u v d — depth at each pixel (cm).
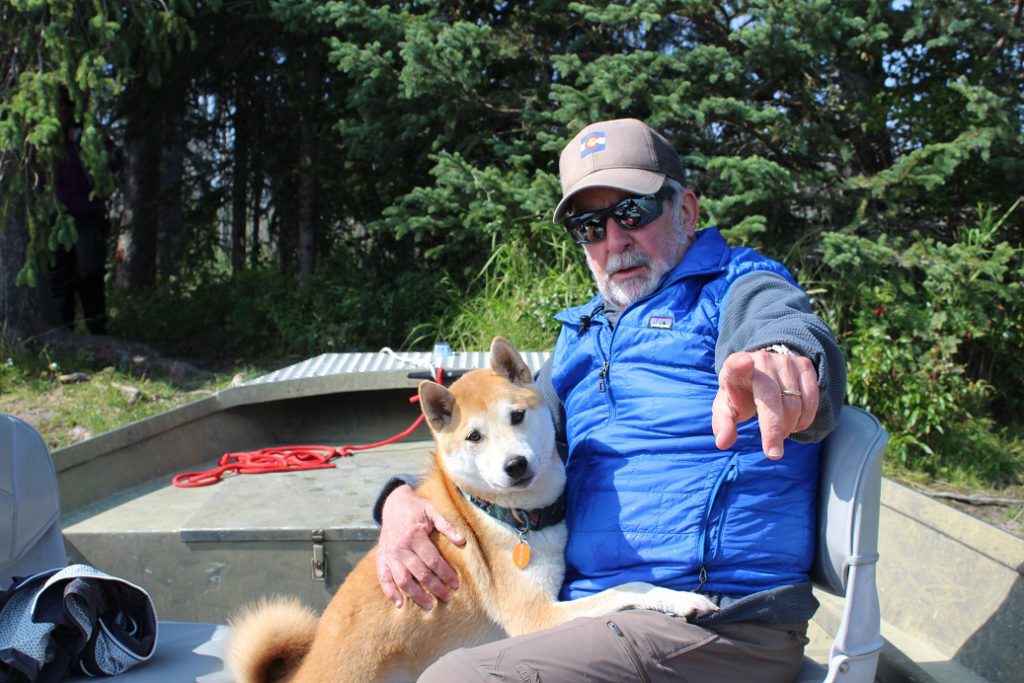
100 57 629
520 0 729
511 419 221
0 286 711
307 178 856
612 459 207
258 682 216
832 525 187
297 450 351
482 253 738
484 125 723
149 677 212
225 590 265
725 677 183
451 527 222
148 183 984
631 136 220
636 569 197
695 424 197
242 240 1009
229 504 286
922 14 586
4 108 635
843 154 589
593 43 693
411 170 770
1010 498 509
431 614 217
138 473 327
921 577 253
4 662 193
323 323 766
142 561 267
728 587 188
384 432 386
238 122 951
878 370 538
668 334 208
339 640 215
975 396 598
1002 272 547
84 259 770
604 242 220
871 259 556
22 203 710
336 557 261
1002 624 214
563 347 242
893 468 536
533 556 215
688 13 634
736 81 608
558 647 177
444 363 364
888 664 221
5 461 227
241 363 769
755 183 576
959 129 604
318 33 765
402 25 661
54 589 208
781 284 198
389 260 833
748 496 189
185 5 683
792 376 160
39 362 702
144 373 713
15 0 615
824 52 582
